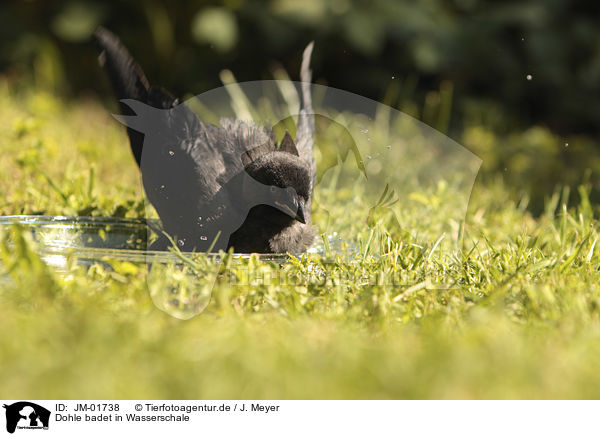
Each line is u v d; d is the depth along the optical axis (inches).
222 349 205.8
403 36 665.6
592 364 207.2
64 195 400.8
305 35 681.6
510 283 281.1
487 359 205.3
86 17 717.9
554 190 533.6
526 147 603.8
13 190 429.1
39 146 503.2
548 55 666.2
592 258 323.6
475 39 675.4
